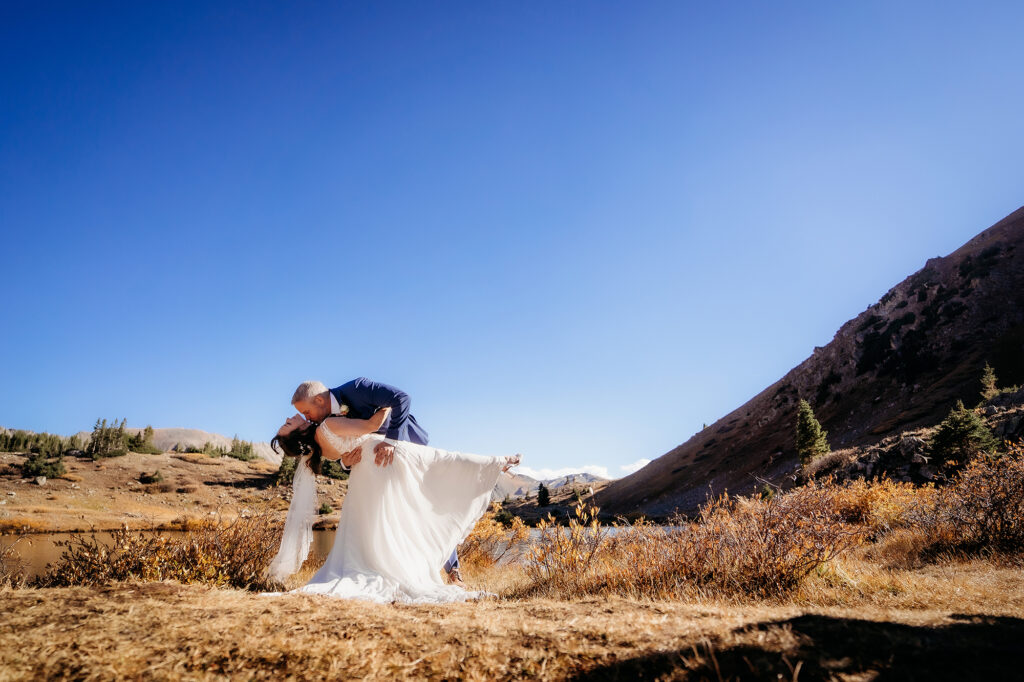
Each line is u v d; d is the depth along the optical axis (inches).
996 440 836.0
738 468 2802.7
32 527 743.1
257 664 74.2
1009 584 151.9
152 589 109.9
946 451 821.2
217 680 69.9
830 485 213.2
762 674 62.9
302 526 163.8
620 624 85.7
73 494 1765.5
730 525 183.6
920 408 2017.7
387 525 144.9
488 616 95.4
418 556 146.9
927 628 74.3
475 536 359.3
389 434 158.6
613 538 200.7
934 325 2623.0
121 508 1557.6
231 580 186.2
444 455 157.8
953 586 151.6
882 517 331.6
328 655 76.5
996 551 231.5
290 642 80.6
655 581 171.2
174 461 2502.5
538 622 90.3
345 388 157.1
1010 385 1847.9
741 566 171.3
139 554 182.1
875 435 2004.2
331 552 147.9
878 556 263.3
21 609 94.3
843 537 180.1
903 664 62.6
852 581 164.6
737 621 82.8
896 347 2684.5
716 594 159.0
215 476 2303.2
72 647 77.7
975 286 2628.0
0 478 1927.9
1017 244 2736.2
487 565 329.1
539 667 72.0
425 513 151.5
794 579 164.9
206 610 95.3
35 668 71.3
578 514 205.3
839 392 2802.7
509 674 71.1
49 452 2428.6
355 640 82.0
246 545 198.8
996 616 81.1
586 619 90.3
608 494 3762.3
